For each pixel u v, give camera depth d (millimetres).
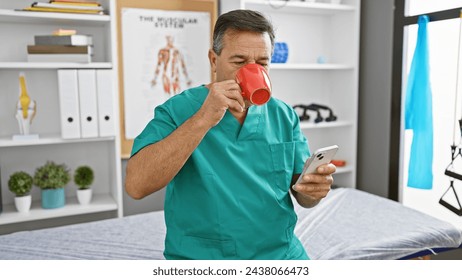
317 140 3330
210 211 1055
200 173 1052
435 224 2018
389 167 2879
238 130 1113
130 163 988
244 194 1083
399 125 2787
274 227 1113
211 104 897
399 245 1843
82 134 2324
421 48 2469
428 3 2598
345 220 2096
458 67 2414
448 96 2508
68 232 1941
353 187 3098
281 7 2811
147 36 2658
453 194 2490
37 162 2559
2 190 2486
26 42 2424
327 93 3270
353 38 2982
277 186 1137
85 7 2281
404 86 2768
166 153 912
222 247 1069
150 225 2053
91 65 2324
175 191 1085
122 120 2670
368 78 3035
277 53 2811
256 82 919
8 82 2414
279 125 1172
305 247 1816
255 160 1118
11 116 2439
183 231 1089
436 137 2611
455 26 2426
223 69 1021
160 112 1094
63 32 2291
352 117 3051
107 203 2498
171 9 2693
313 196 1049
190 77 2803
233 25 990
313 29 3145
